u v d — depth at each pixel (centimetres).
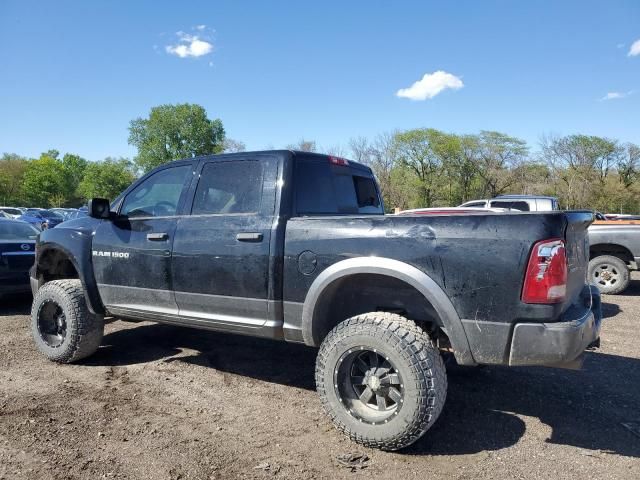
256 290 366
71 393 404
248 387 426
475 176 5409
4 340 561
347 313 367
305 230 350
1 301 805
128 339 568
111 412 368
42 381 430
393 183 5356
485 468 295
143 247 425
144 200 448
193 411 374
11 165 8250
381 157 5425
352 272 325
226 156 409
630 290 930
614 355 520
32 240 788
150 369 467
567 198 5150
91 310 461
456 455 311
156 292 420
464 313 296
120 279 441
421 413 295
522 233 285
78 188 7956
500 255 288
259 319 370
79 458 301
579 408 385
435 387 296
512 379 445
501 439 332
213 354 516
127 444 320
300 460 303
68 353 468
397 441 303
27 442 319
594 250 898
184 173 429
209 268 387
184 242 402
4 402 382
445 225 305
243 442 325
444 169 5400
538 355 281
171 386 425
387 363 318
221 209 397
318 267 341
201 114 7100
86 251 461
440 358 308
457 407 384
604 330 625
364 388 329
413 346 300
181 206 420
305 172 397
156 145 6950
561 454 313
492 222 294
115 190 7225
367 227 329
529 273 282
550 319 282
